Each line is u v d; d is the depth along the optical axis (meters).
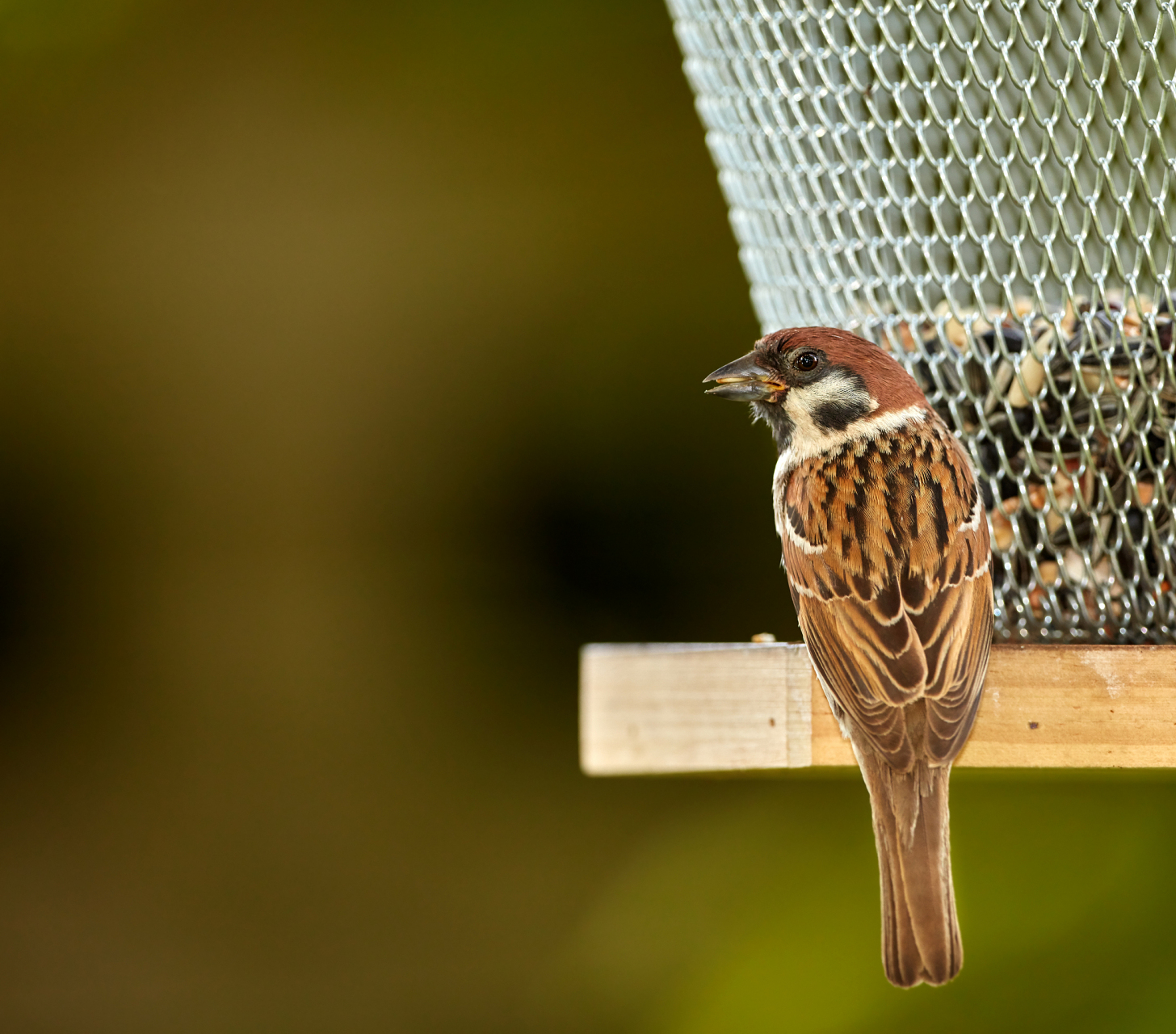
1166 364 8.26
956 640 7.62
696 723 6.95
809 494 8.16
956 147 8.40
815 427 8.48
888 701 7.50
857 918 12.16
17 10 13.84
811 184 9.08
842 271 9.16
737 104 9.42
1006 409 8.70
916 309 9.09
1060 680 7.60
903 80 8.68
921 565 7.79
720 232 14.92
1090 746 7.57
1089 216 8.17
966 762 7.63
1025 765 7.60
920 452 8.23
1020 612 8.88
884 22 8.51
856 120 8.89
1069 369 8.50
